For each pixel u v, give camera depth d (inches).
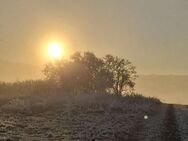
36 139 795.4
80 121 1191.6
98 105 1676.9
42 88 2049.7
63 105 1584.6
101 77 2696.9
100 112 1482.5
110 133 940.0
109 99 1914.4
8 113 1304.1
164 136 962.1
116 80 2930.6
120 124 1147.3
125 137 903.7
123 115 1434.5
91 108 1581.0
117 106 1662.2
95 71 2694.4
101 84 2669.8
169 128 1124.5
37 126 1030.4
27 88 2012.8
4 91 1925.4
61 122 1149.1
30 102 1529.3
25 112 1341.0
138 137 928.9
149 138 918.4
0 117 1184.2
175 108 2218.3
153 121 1309.1
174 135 993.5
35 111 1395.2
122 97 2266.2
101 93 2112.5
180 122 1333.7
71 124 1108.5
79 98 1758.1
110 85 2797.7
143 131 1037.2
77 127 1043.9
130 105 1892.2
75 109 1501.0
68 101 1684.3
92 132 942.4
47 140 792.9
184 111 1963.6
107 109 1593.3
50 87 2103.8
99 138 847.7
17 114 1295.5
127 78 2945.4
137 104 2038.6
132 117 1390.3
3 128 940.6
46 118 1239.5
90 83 2591.0
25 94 1846.7
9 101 1562.5
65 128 1015.6
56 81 2345.0
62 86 2338.8
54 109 1470.2
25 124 1059.3
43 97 1759.4
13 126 990.4
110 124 1135.6
